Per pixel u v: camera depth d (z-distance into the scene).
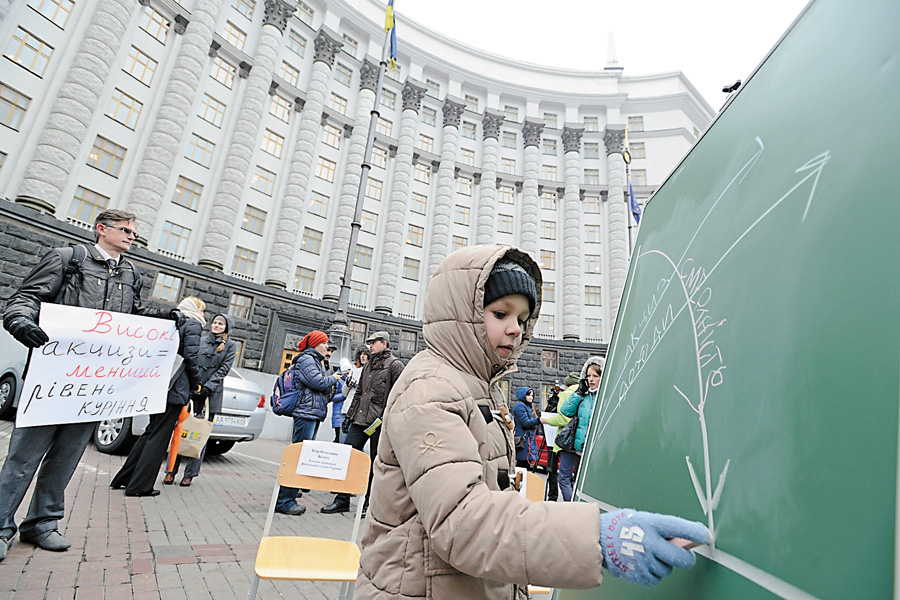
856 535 0.45
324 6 23.06
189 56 17.27
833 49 0.76
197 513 3.78
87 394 2.71
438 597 0.81
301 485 2.25
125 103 15.80
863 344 0.51
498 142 27.19
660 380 1.02
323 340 4.73
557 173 27.48
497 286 1.03
